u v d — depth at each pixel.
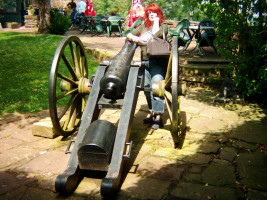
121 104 3.17
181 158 3.29
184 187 2.71
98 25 12.72
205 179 2.86
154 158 3.29
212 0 4.90
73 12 17.77
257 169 3.07
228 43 5.07
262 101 5.42
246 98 5.52
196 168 3.07
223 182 2.80
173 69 3.13
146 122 4.39
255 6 4.85
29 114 4.77
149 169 3.05
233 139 3.85
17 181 2.82
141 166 3.11
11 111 4.84
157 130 4.13
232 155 3.38
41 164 3.16
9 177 2.89
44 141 3.77
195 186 2.73
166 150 3.50
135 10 9.80
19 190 2.66
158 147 3.59
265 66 4.80
